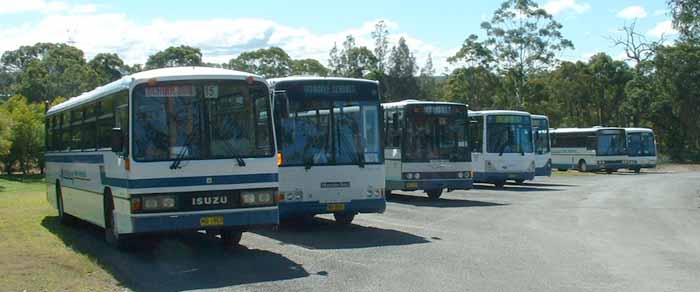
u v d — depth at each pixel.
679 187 34.50
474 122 25.64
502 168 32.62
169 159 12.09
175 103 12.30
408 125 24.78
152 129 12.16
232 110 12.52
